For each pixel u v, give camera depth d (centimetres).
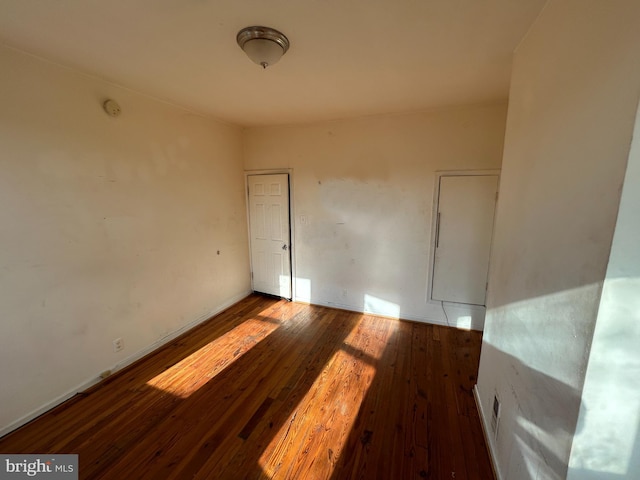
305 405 207
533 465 113
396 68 201
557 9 114
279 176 381
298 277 401
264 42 153
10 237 176
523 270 133
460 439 178
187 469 159
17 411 184
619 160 72
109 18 141
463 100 272
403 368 252
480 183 295
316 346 289
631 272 74
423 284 336
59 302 203
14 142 175
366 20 144
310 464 162
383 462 163
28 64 178
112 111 225
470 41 163
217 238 357
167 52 178
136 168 251
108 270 234
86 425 188
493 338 177
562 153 103
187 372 246
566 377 92
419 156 312
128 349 255
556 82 112
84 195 213
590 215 83
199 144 319
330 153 350
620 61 72
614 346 78
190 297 322
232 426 188
